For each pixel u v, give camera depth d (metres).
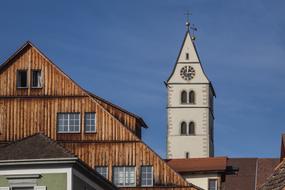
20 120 76.94
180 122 160.12
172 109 160.50
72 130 76.69
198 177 91.44
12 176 52.62
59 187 52.31
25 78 77.62
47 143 54.31
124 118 79.56
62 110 76.88
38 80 77.50
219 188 91.12
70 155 52.75
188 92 161.12
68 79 77.25
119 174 76.31
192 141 159.00
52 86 77.25
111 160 76.31
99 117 76.88
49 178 52.56
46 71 77.50
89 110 76.88
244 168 117.44
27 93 77.38
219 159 93.44
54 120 76.81
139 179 76.06
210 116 163.75
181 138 159.12
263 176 115.50
